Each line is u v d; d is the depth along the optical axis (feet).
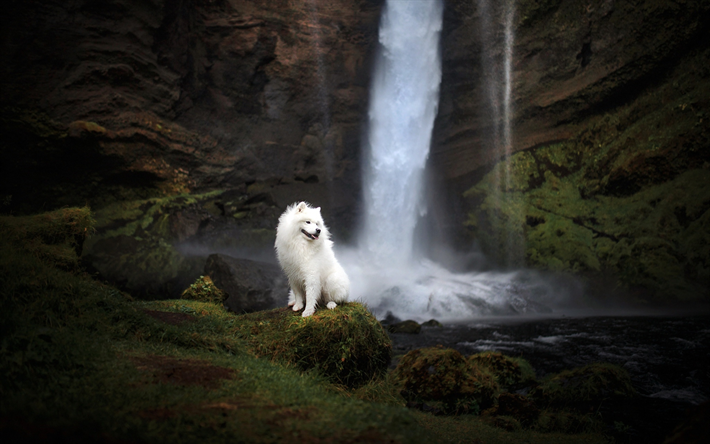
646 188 53.47
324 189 75.15
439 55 78.07
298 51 77.51
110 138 55.31
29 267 15.14
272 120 77.46
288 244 17.37
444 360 21.06
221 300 26.18
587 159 60.75
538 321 43.27
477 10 73.05
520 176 67.56
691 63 51.55
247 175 71.87
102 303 15.90
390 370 23.90
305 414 9.89
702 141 48.42
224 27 71.41
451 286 57.26
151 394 9.96
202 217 59.72
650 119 54.34
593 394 20.81
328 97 81.10
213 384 11.44
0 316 11.04
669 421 18.10
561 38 63.21
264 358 15.72
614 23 57.00
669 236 48.73
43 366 10.30
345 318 17.12
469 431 15.66
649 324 37.27
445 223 74.43
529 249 62.03
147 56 61.16
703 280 44.27
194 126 68.59
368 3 80.12
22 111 50.83
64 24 55.06
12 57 51.34
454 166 75.97
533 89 66.95
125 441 7.40
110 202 58.08
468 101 75.82
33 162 52.29
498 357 24.16
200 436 8.13
